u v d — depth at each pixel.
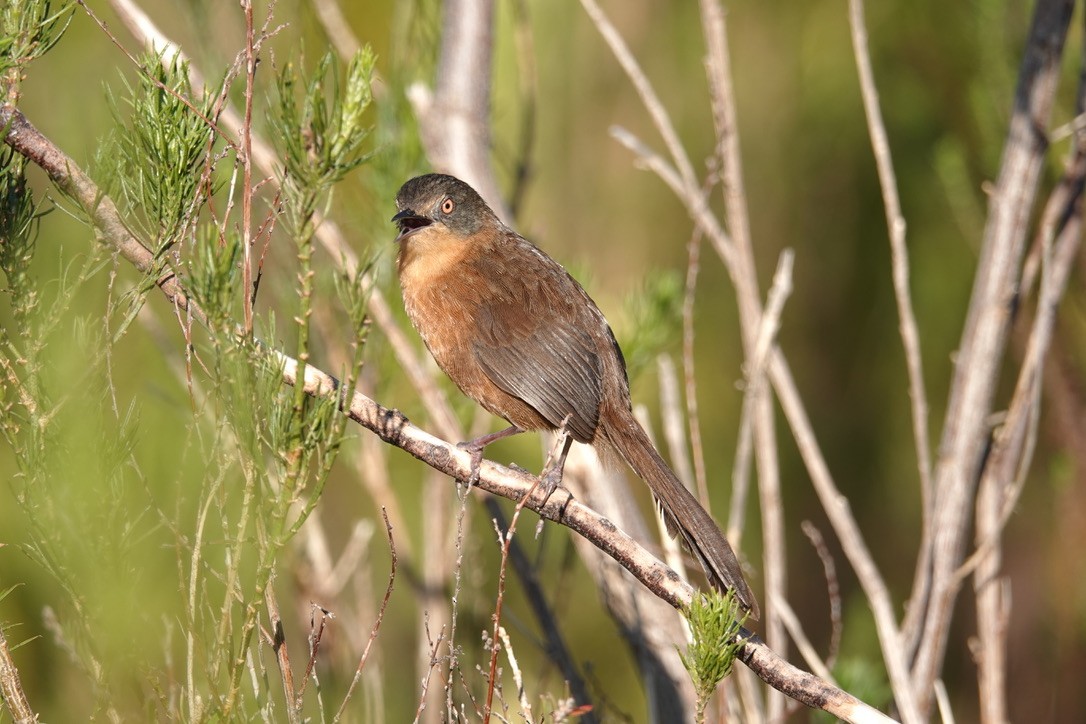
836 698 6.61
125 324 5.93
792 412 9.48
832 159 17.88
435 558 11.12
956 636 17.31
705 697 6.19
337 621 10.60
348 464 11.50
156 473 7.07
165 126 5.87
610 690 15.73
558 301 10.09
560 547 14.53
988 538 9.05
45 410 5.80
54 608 9.31
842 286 18.31
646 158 9.84
